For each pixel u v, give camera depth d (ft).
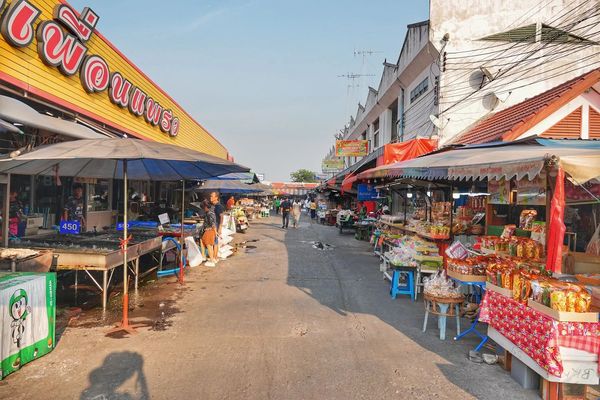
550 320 12.38
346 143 74.74
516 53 38.73
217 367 14.73
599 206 20.15
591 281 16.16
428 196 31.76
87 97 30.17
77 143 18.33
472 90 39.22
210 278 30.60
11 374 13.88
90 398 12.37
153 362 15.06
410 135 52.11
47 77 25.00
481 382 13.98
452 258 19.95
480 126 36.17
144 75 41.32
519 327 13.89
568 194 21.08
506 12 39.24
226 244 43.32
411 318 21.21
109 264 22.07
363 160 55.21
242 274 32.35
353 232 71.97
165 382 13.50
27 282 14.58
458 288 18.81
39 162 22.61
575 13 38.24
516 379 14.11
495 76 38.17
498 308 15.34
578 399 12.43
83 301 23.40
